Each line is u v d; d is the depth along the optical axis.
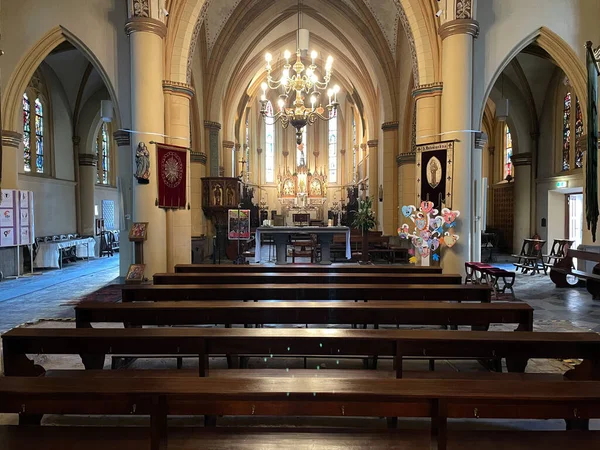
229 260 15.96
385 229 17.16
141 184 9.44
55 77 16.78
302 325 6.84
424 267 7.89
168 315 4.48
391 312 4.44
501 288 10.17
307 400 2.30
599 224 10.41
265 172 33.12
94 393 2.32
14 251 12.25
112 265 15.12
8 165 11.37
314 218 32.22
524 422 3.60
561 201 16.02
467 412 2.33
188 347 3.47
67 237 17.11
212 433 2.69
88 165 18.44
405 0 9.95
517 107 16.81
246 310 4.46
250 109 30.48
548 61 15.24
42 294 9.51
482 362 4.93
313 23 18.97
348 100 28.97
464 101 9.27
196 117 15.95
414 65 10.31
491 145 20.27
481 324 4.45
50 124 16.72
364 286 5.68
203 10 10.51
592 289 8.88
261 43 19.27
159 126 9.62
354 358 4.79
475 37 9.48
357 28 16.31
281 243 12.34
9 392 2.33
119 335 3.47
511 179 18.23
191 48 10.47
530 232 16.95
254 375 3.68
